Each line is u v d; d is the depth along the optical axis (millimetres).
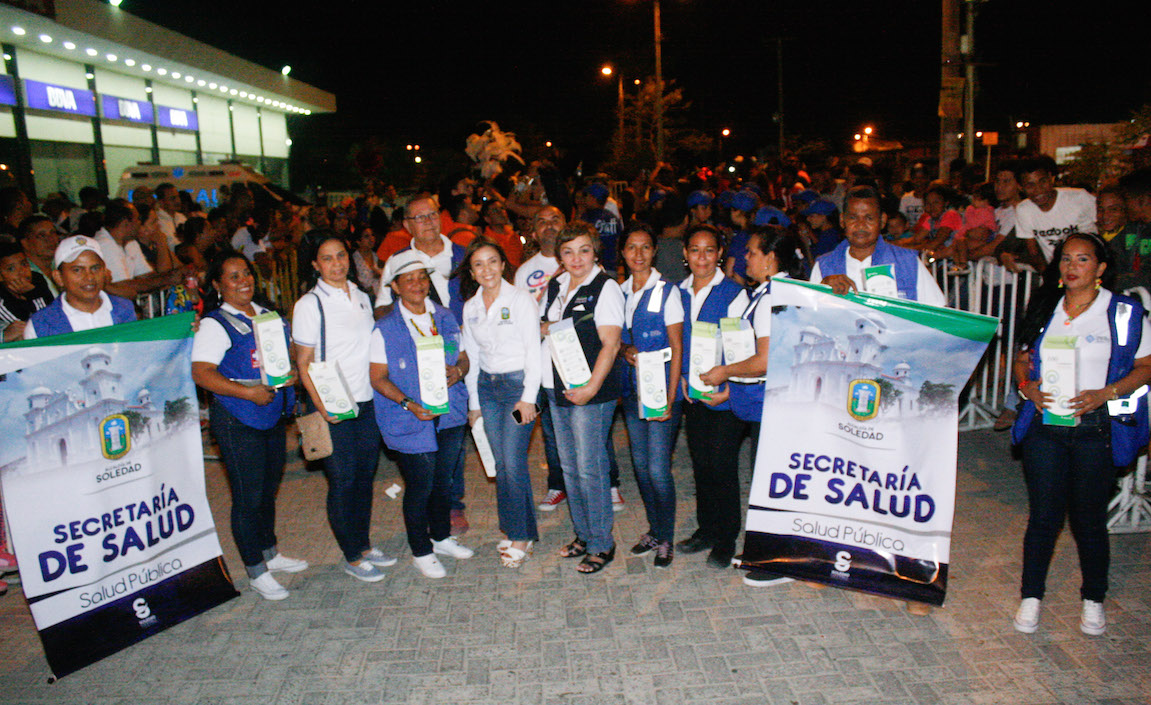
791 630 3979
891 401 4035
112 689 3670
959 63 10992
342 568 4816
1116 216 5492
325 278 4383
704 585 4457
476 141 10586
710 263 4395
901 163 22875
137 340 3963
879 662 3693
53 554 3762
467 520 5492
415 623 4160
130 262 7301
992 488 5676
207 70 22109
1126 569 4457
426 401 4285
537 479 6312
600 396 4449
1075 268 3623
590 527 4625
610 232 8742
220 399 4250
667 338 4469
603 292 4352
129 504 4012
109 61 19000
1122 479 4895
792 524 4285
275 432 4527
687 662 3740
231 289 4242
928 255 7078
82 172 19016
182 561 4254
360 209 14711
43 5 14375
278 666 3807
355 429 4480
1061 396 3582
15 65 16406
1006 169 7262
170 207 10016
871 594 4227
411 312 4488
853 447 4129
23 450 3658
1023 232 6539
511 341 4531
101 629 3904
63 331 4047
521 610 4254
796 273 4344
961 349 3865
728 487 4543
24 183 16656
